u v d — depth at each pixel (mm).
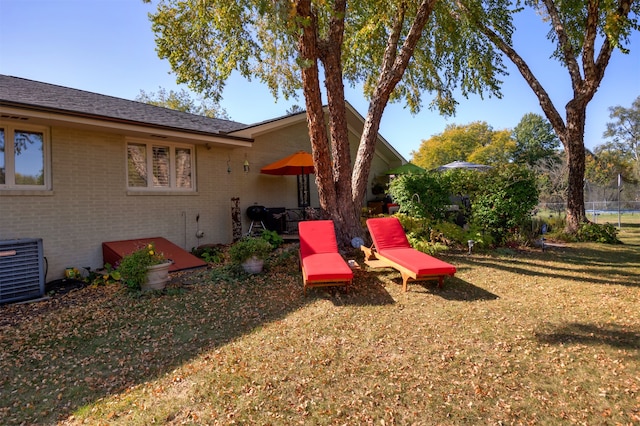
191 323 4914
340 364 3682
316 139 8078
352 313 5117
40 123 7039
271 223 11898
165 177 9555
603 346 3910
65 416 2988
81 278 7398
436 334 4359
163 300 5836
